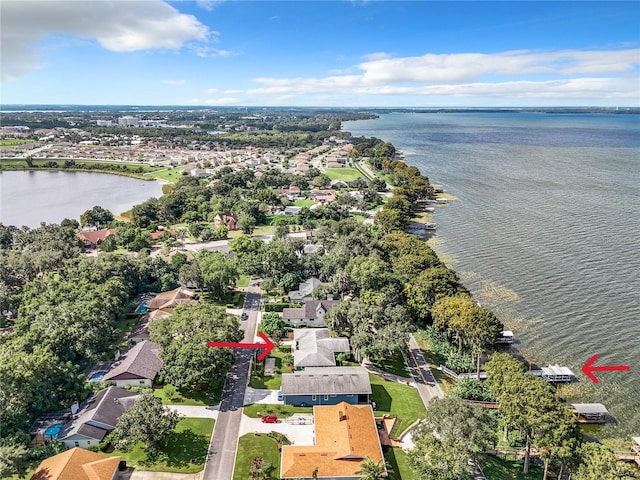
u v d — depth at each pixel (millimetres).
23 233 178750
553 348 108125
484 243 179375
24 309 107938
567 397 92312
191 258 162375
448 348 108188
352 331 108375
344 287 128750
